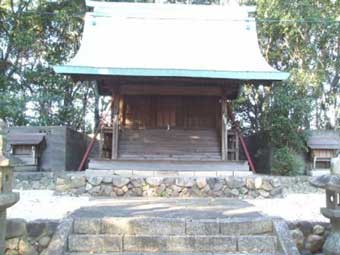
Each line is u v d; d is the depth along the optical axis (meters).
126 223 4.65
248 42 12.32
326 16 16.02
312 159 11.85
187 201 7.16
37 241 4.67
